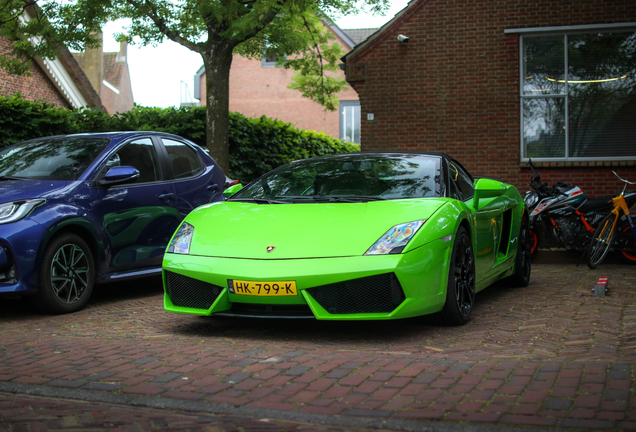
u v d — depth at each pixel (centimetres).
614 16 1002
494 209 557
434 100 1060
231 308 419
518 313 502
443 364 329
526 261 655
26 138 992
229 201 505
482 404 268
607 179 1005
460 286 458
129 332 453
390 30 1067
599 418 249
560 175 1019
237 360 350
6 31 1119
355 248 400
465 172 586
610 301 534
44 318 512
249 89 3136
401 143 1072
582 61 1026
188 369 334
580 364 318
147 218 604
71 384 312
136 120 1159
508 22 1031
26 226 497
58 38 1070
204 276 414
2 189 527
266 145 1334
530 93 1040
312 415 264
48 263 511
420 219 425
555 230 851
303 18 1170
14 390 308
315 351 376
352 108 3091
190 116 1186
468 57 1046
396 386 296
